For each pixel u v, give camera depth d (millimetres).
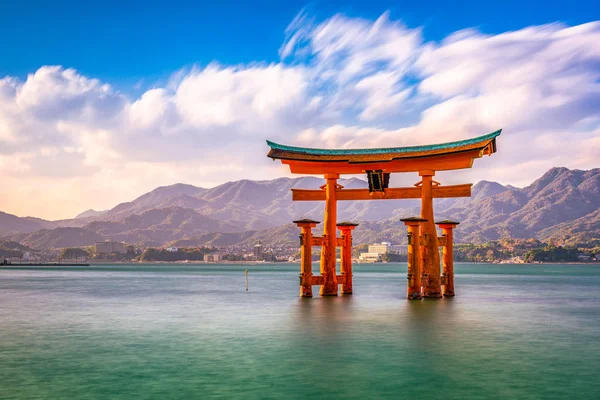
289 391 19688
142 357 25766
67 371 22984
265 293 76062
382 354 25953
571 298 67062
